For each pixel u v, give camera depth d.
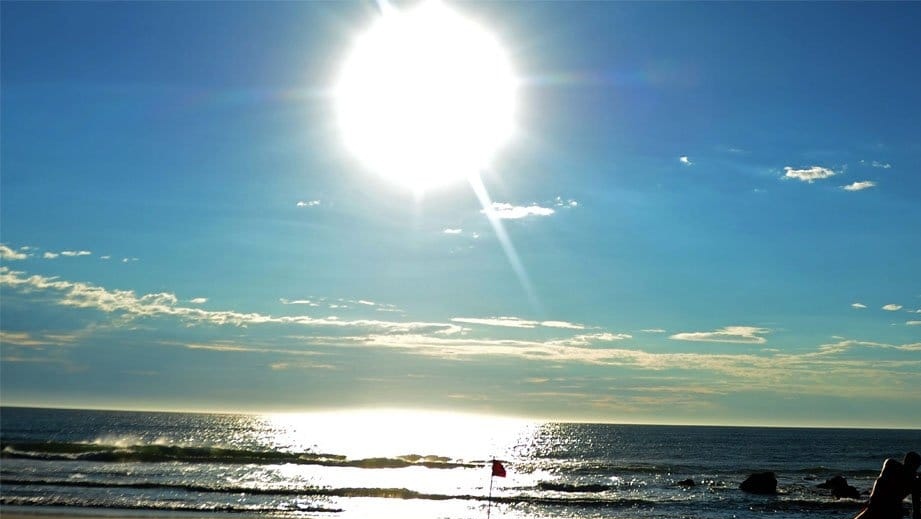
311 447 91.56
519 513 32.62
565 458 83.69
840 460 80.88
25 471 42.34
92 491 34.22
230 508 30.22
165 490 35.34
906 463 9.18
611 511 34.06
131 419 190.75
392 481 45.31
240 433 122.44
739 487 45.12
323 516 29.22
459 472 54.28
